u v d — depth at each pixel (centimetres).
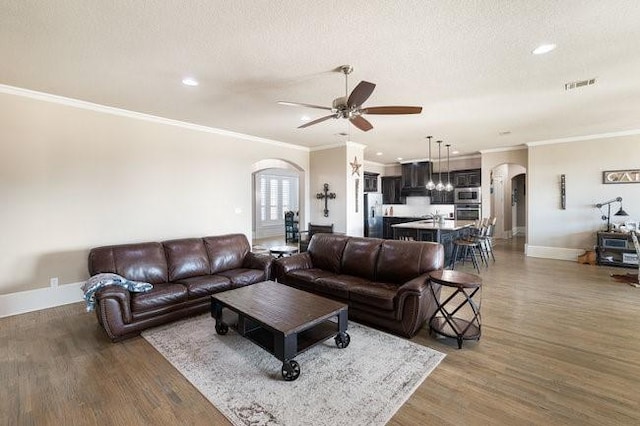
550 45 258
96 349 278
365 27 231
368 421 187
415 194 1013
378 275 377
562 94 375
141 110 439
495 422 185
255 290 320
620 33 240
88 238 412
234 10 209
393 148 777
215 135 553
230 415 193
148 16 215
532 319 340
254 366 249
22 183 364
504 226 1005
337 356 264
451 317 304
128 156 447
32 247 371
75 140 400
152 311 313
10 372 241
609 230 602
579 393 212
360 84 243
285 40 249
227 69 302
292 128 547
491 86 348
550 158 671
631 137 584
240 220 595
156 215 477
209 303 364
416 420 188
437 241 585
